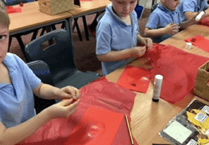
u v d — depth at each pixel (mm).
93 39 3053
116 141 614
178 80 916
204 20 1678
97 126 665
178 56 1121
